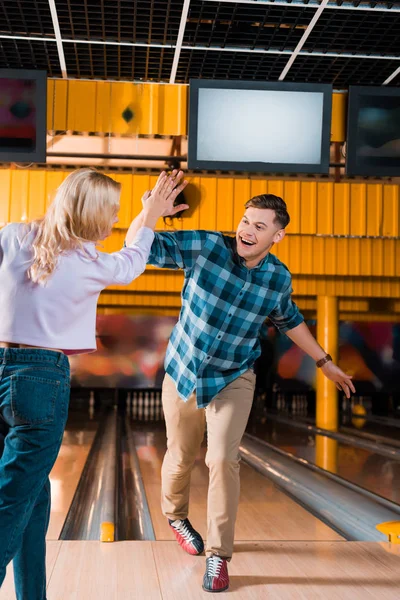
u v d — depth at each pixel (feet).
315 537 10.76
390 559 9.11
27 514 5.29
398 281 29.43
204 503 13.92
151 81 16.88
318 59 15.29
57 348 5.40
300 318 8.87
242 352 8.18
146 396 47.16
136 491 15.66
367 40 14.25
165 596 7.47
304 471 18.25
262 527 11.50
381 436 29.76
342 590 7.80
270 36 14.03
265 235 7.69
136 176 19.40
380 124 14.55
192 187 19.40
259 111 14.35
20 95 14.03
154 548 9.32
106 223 5.69
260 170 14.39
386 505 13.52
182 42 14.39
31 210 19.15
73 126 16.42
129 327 40.29
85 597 7.35
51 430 5.28
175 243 7.81
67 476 16.88
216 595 7.54
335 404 31.40
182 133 16.57
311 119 14.46
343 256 24.30
